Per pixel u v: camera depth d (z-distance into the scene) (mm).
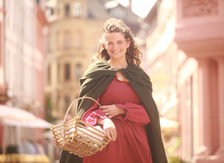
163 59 34000
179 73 25281
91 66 3836
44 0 45750
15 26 32969
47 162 21375
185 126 22531
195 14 13031
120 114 3752
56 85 63500
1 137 27609
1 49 27812
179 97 24891
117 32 3822
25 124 19172
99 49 4047
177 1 13203
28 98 37406
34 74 40125
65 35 63250
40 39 44000
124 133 3697
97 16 63469
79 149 3416
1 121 17953
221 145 13797
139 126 3783
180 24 13172
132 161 3729
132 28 63344
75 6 63031
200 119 14414
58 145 3443
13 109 19219
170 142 23797
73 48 62781
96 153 3646
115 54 3836
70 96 62719
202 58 14062
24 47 36250
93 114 3619
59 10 63500
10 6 31500
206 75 14195
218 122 14148
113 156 3637
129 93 3805
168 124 20641
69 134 3369
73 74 62812
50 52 64250
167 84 27812
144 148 3730
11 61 31625
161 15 35281
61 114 62844
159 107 27516
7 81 30125
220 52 13336
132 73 3834
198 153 14141
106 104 3783
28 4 37594
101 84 3748
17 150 20500
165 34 32844
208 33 12805
